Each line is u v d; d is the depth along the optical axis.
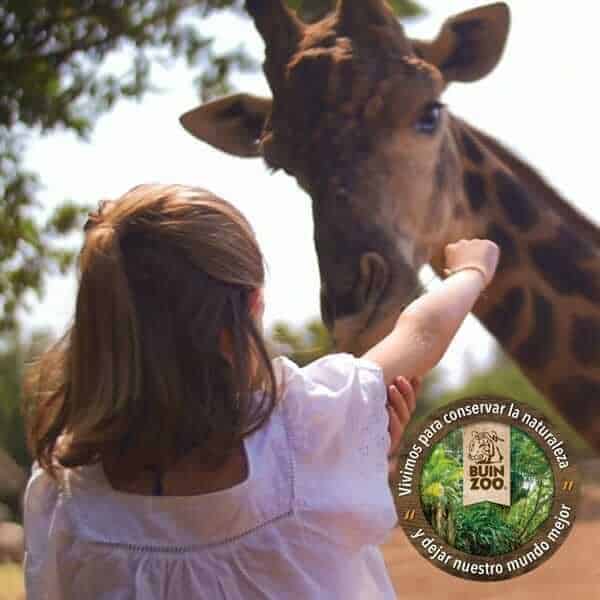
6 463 15.28
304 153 4.46
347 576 2.12
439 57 4.95
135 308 2.10
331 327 4.29
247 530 2.09
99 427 2.09
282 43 4.67
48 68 10.33
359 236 4.27
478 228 4.70
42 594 2.19
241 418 2.09
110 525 2.12
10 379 16.47
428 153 4.47
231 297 2.12
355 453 2.19
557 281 4.66
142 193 2.19
